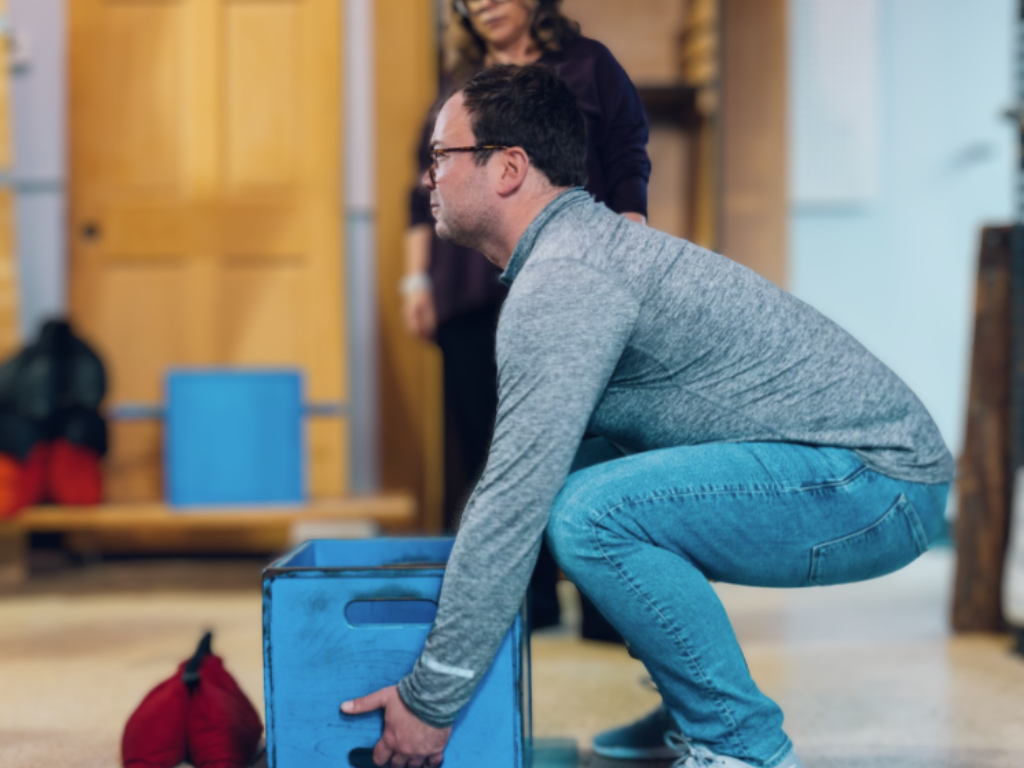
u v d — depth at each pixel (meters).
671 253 1.29
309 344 3.72
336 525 3.74
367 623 1.46
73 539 3.76
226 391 3.21
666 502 1.28
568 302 1.19
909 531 1.35
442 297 2.57
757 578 1.35
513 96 1.31
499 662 1.29
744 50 3.67
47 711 1.96
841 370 1.33
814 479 1.29
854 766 1.60
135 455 3.71
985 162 3.95
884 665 2.27
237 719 1.59
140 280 3.74
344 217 3.78
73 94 3.74
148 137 3.75
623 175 1.77
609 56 1.83
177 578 3.47
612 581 1.29
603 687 2.10
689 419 1.33
